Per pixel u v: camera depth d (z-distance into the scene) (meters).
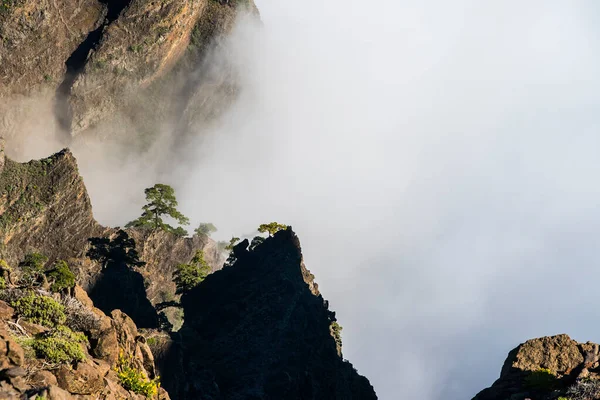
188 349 101.44
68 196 152.50
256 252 125.69
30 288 42.41
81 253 146.25
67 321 41.72
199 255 127.19
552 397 50.38
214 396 92.50
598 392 49.16
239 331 107.44
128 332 46.38
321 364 104.50
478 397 54.38
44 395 33.31
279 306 111.12
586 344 55.25
